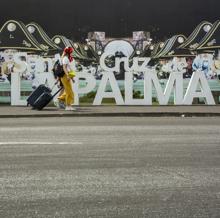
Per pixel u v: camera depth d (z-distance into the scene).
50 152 10.59
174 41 21.12
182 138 12.35
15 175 8.71
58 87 19.86
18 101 20.09
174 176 8.63
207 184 8.16
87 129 13.93
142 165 9.41
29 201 7.34
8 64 20.72
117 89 20.17
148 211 6.93
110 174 8.76
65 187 8.00
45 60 20.75
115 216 6.74
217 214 6.81
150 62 20.98
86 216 6.75
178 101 20.16
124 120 16.17
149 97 20.19
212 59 21.23
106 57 20.91
